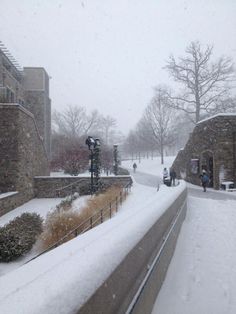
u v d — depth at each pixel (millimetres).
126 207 14977
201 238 8430
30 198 21422
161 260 5016
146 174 44969
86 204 13680
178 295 4719
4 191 18562
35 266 2348
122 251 3012
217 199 18812
